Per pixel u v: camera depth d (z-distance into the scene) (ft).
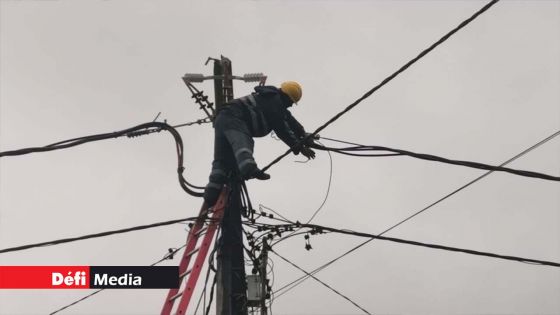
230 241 35.78
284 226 37.37
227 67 44.32
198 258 34.91
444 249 33.76
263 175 33.83
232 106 34.91
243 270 35.78
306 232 37.27
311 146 34.76
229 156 35.99
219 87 43.83
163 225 34.81
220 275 35.27
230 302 34.91
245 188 36.63
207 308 35.73
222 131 34.91
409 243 34.30
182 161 40.63
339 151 34.32
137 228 34.12
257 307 38.19
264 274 38.73
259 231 37.52
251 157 33.50
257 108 34.83
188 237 36.35
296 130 35.24
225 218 35.96
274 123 34.88
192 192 40.47
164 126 40.45
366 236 34.91
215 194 36.27
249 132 34.86
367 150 33.37
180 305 33.78
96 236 33.58
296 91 36.14
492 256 33.73
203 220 36.17
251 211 36.86
